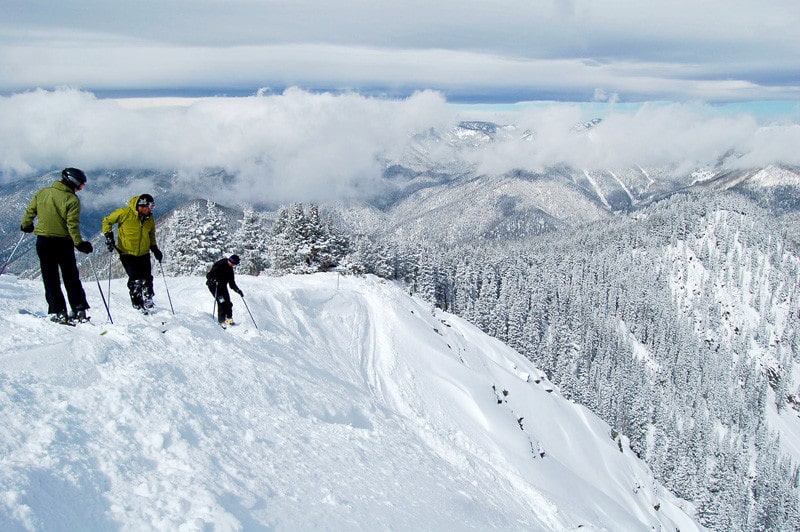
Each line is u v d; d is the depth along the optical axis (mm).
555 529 17094
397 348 27656
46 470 4855
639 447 90062
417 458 13000
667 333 158875
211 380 9461
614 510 27812
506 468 22422
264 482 6879
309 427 10312
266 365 12125
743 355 169875
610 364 119438
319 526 6340
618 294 179375
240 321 16422
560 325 113188
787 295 195750
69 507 4609
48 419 5727
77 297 9336
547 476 24781
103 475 5352
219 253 50156
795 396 160750
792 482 114750
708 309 187500
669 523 40781
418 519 8266
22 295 11938
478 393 27797
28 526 4082
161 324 10938
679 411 125938
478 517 10844
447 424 24062
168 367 8797
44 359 7020
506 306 101875
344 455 9672
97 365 7617
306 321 23297
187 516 5176
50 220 8828
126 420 6602
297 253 53875
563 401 47969
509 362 44688
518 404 36812
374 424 14148
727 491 93750
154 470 5949
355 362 23844
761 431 127312
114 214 11078
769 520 97500
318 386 13617
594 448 41812
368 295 32000
